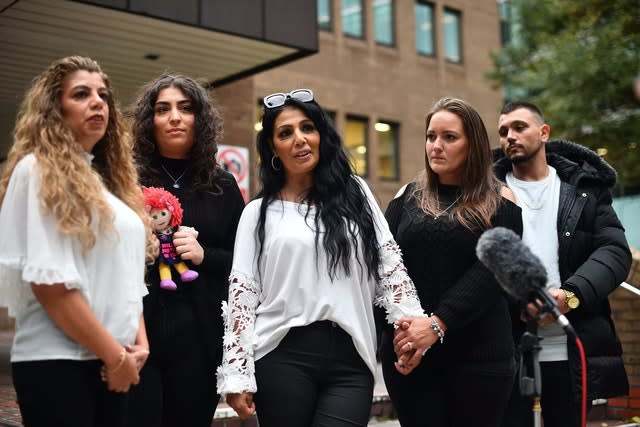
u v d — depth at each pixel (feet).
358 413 8.81
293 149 9.45
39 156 7.16
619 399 17.88
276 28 25.20
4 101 30.83
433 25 66.74
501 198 9.94
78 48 25.30
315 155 9.51
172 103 10.09
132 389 8.95
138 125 10.16
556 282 11.23
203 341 9.55
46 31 23.45
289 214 9.39
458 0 68.49
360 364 9.09
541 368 10.95
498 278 7.72
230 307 9.11
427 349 9.35
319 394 9.04
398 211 10.59
